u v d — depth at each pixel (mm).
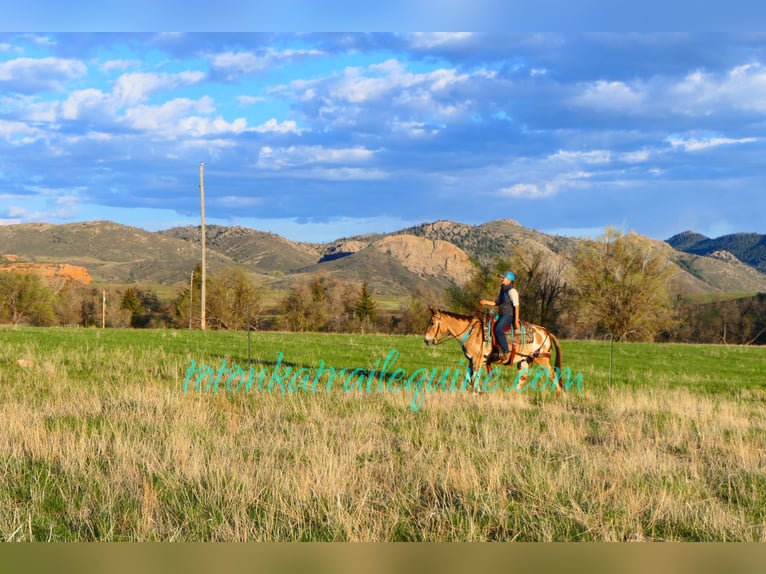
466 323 16328
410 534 6867
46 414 12094
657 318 57250
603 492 8055
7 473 8320
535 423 12812
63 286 90938
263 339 30297
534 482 8312
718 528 7098
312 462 8766
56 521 6965
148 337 28609
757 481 9039
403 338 34750
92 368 18328
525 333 16281
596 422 13344
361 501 7340
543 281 60938
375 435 11141
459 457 9445
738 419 13945
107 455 9211
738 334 73438
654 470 9289
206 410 12750
